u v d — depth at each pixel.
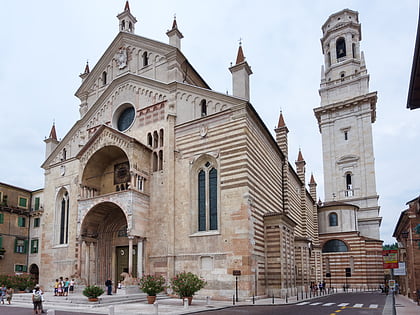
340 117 92.38
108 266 45.53
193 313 25.88
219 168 39.12
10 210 60.53
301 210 69.00
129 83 48.38
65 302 33.69
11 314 27.88
